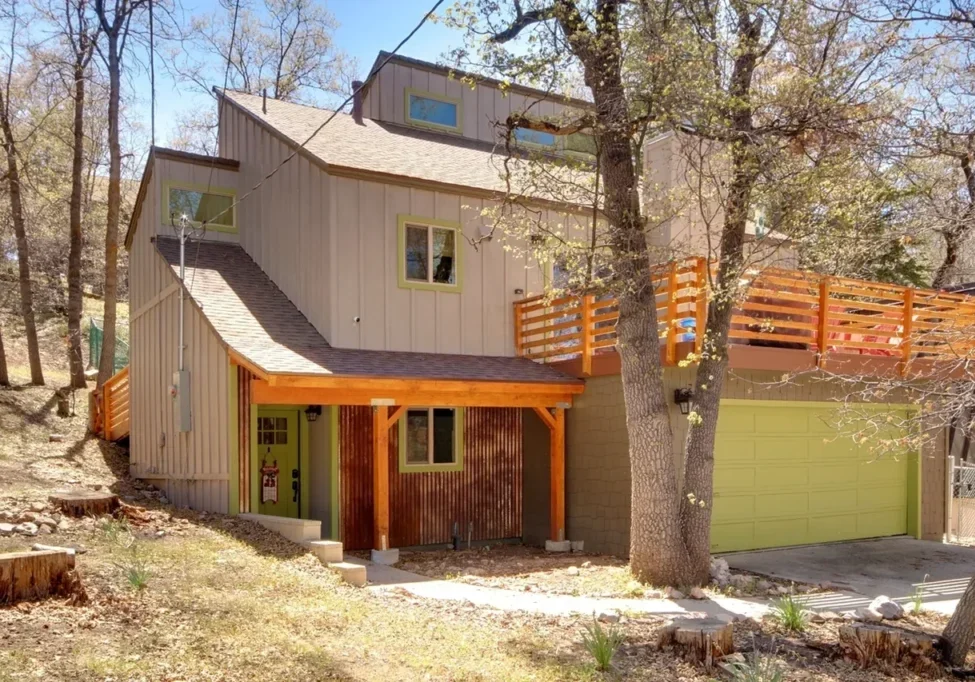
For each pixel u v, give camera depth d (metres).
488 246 14.38
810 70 10.27
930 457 13.62
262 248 14.79
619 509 12.37
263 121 14.82
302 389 11.21
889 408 13.85
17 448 14.79
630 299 9.86
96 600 6.61
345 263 12.77
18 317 26.89
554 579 10.19
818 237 10.74
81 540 9.03
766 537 12.89
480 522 14.11
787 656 6.97
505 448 14.52
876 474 14.43
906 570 11.62
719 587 9.69
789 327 12.31
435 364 12.70
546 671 6.16
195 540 9.73
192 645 5.83
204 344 12.52
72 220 19.23
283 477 13.58
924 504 14.83
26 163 20.23
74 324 19.31
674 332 11.37
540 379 12.76
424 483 13.57
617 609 8.39
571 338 13.29
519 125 10.84
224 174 15.64
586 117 10.02
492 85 17.98
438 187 13.60
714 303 9.88
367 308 12.95
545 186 10.95
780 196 10.21
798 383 12.75
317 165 12.95
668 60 9.66
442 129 17.52
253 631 6.33
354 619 7.14
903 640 6.84
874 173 10.32
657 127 11.20
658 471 9.70
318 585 8.27
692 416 9.44
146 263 15.16
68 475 13.77
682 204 10.81
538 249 11.02
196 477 12.54
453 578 10.23
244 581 7.92
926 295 13.78
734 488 12.55
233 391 11.65
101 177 34.81
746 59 9.84
